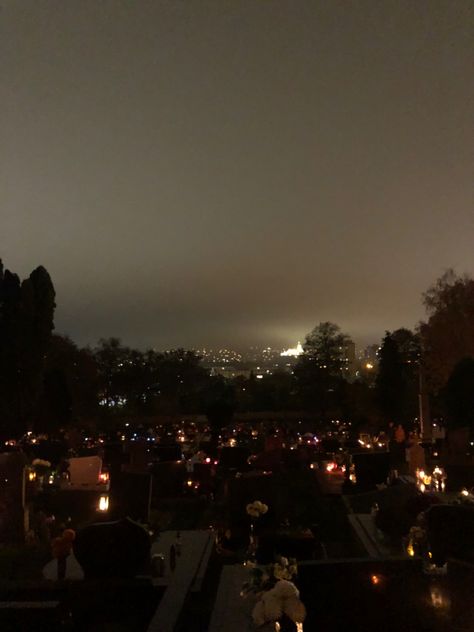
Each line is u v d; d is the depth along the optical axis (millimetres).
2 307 31922
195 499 18328
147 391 71375
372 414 43250
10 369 31594
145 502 14234
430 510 8680
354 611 7477
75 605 7973
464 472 16688
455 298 33969
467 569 7996
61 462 22453
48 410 32531
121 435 41375
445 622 7211
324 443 30391
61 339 51031
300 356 70062
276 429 39344
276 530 11164
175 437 38719
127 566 8516
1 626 7559
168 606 7590
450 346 32969
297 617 6512
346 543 13031
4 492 13195
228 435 38500
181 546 11406
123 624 7703
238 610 7203
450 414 23141
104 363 69812
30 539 13211
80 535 8570
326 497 18406
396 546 11414
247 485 13688
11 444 29109
